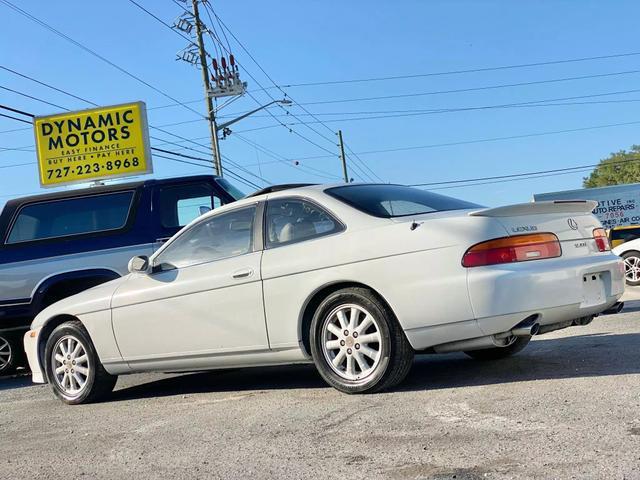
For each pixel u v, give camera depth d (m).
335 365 4.94
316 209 5.18
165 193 8.00
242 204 5.61
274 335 5.14
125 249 7.69
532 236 4.62
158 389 6.49
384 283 4.67
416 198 5.45
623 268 5.12
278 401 5.13
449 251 4.52
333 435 4.05
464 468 3.30
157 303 5.66
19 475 3.95
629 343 6.13
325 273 4.89
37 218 8.04
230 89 27.77
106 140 15.91
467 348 4.61
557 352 6.02
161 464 3.88
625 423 3.70
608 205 30.36
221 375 6.95
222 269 5.41
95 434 4.77
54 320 6.33
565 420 3.85
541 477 3.10
